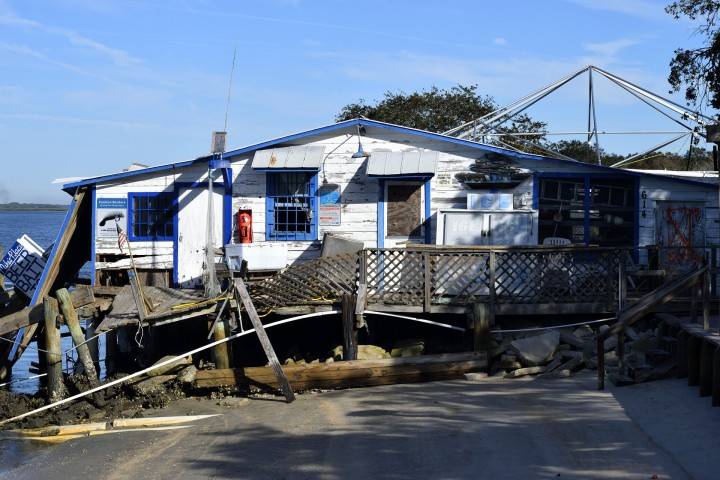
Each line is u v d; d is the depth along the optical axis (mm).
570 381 13836
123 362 19375
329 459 10438
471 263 15914
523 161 18609
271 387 14891
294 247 19109
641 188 18469
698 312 15383
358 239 18891
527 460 9594
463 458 9914
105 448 12281
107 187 19562
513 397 13008
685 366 12672
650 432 10250
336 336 17969
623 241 18547
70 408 14992
